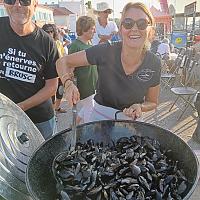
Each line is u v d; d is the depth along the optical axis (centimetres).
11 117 143
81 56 184
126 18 162
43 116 217
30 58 195
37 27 199
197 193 217
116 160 128
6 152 122
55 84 211
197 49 693
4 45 194
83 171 119
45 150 130
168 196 109
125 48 168
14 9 179
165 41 948
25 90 201
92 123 152
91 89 287
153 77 182
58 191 114
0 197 100
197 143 369
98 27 473
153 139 146
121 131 153
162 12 1497
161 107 541
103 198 109
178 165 127
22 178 118
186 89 493
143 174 120
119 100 187
